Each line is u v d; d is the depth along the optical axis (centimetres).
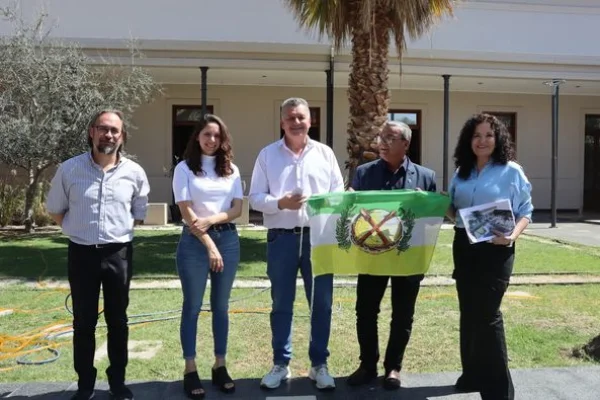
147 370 470
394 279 417
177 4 1686
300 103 405
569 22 1853
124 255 388
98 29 1658
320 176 415
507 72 1550
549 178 1966
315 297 412
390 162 416
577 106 1984
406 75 1559
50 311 651
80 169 379
